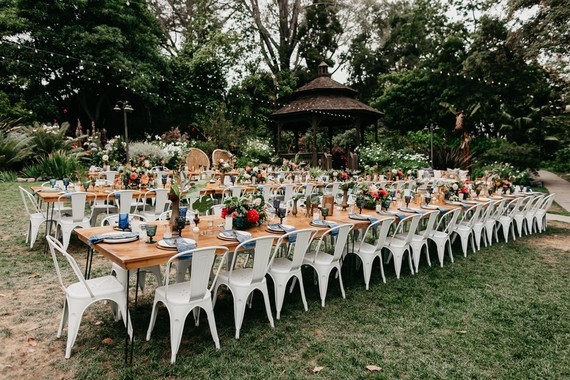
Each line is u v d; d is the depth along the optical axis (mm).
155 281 4387
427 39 27328
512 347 3209
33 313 3496
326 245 5809
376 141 18672
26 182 10641
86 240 3305
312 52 25875
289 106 18062
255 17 24406
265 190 7785
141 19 18969
